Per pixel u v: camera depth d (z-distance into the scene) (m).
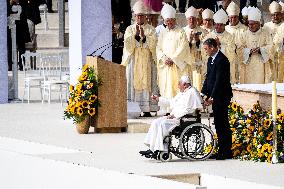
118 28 53.78
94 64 41.31
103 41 47.06
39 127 43.88
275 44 49.94
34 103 57.69
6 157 35.59
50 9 84.12
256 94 35.12
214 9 64.31
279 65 50.03
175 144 36.31
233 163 31.97
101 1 46.91
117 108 41.72
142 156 34.03
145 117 47.72
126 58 47.81
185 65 47.12
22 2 73.94
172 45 46.94
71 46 47.59
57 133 41.47
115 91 41.62
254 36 48.78
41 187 30.34
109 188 29.38
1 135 40.84
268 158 32.16
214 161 32.56
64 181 30.98
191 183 29.84
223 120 33.00
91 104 41.12
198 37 47.62
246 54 48.53
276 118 32.41
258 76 48.72
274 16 50.38
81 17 46.56
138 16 47.22
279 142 32.66
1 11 56.88
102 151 35.56
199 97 32.56
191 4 66.62
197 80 39.75
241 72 48.88
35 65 70.75
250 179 28.34
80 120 41.03
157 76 47.94
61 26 79.75
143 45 47.81
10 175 32.56
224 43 48.06
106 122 41.56
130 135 40.72
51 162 33.75
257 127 33.25
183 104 32.47
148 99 48.16
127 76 48.09
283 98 33.94
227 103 33.09
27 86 58.09
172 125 32.41
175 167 31.20
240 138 33.91
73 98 41.25
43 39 80.88
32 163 34.12
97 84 41.22
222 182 28.88
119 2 60.44
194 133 32.50
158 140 32.22
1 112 51.66
